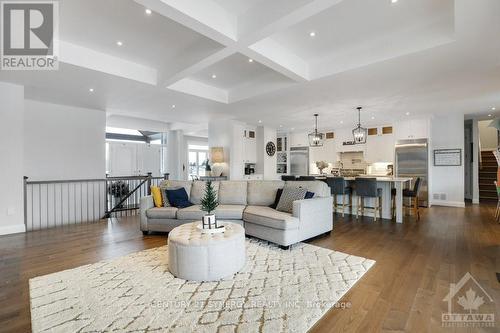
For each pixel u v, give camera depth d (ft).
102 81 12.87
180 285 7.70
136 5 8.17
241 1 8.23
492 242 11.73
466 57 10.00
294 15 7.36
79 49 10.91
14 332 5.62
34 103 17.70
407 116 22.11
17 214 13.96
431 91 14.56
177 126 30.83
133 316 6.16
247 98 16.11
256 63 12.72
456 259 9.64
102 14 8.68
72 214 19.01
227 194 14.76
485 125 29.66
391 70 11.34
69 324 5.85
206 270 7.97
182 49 11.29
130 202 21.57
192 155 38.27
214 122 25.22
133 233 13.80
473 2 6.73
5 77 12.37
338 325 5.81
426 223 15.69
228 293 7.20
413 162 22.48
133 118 28.43
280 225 10.73
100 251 10.84
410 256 9.98
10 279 8.18
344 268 8.83
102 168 20.61
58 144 18.67
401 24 9.27
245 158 26.04
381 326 5.76
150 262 9.51
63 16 8.77
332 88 13.93
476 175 24.00
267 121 24.54
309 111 19.97
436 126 23.30
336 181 17.65
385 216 17.19
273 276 8.25
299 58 11.96
